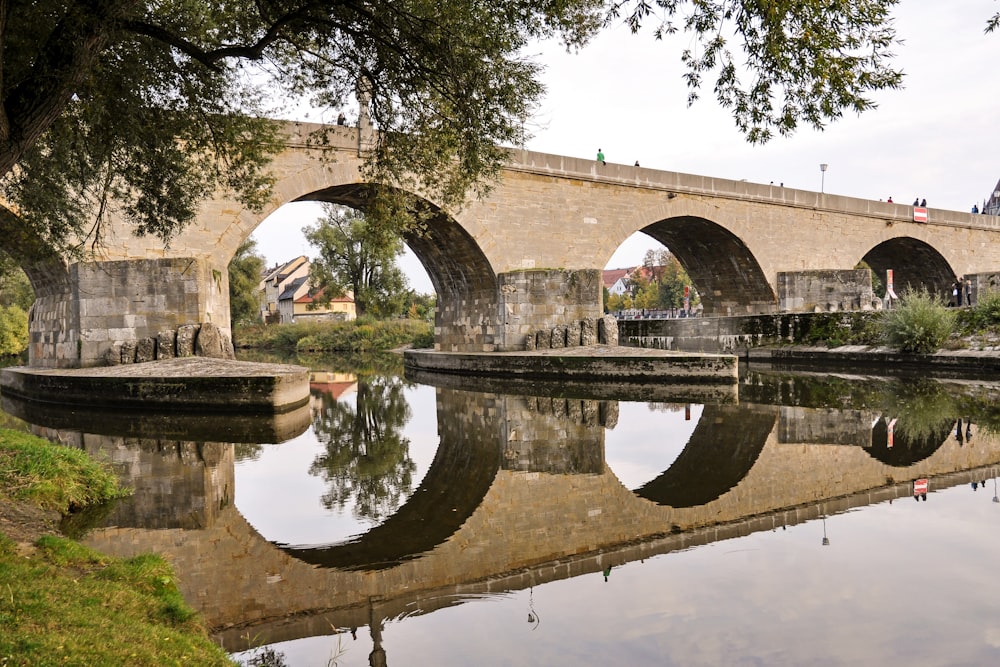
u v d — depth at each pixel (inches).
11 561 197.6
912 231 1552.7
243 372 634.8
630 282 3713.1
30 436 399.2
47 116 247.8
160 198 410.0
